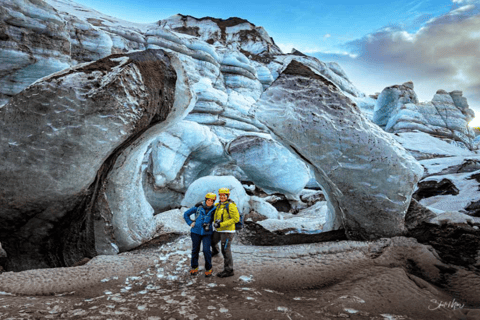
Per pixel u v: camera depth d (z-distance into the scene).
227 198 4.00
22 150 3.93
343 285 3.36
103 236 5.12
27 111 3.97
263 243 5.89
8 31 9.42
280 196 16.81
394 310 2.74
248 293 3.19
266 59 39.78
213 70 26.14
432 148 19.38
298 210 15.44
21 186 3.95
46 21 10.40
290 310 2.70
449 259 4.04
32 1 10.05
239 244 5.86
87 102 4.08
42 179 3.98
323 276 3.73
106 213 5.16
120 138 4.24
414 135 21.56
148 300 2.96
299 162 14.19
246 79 28.70
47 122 3.99
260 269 3.98
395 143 4.96
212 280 3.67
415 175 4.69
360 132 4.78
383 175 4.70
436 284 3.58
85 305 2.82
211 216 3.96
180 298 3.02
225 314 2.61
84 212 4.58
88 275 3.81
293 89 5.14
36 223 4.24
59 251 4.64
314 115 4.93
